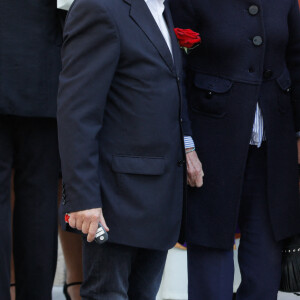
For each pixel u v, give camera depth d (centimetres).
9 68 406
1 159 421
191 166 416
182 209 375
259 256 433
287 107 432
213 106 418
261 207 432
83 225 335
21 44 409
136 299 388
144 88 346
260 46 415
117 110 347
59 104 339
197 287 437
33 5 411
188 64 427
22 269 443
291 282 443
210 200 423
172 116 357
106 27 336
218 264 432
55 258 454
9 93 405
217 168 420
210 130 421
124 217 346
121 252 356
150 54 348
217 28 416
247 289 438
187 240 429
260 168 430
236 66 416
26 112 410
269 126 422
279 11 424
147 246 349
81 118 333
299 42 436
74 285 504
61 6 411
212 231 424
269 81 423
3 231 422
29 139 429
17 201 440
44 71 415
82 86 335
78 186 331
